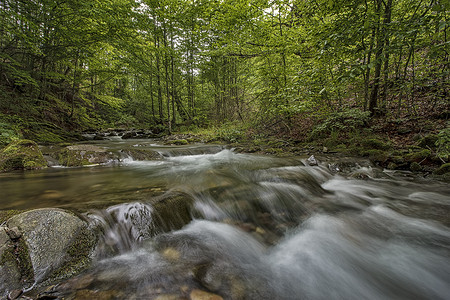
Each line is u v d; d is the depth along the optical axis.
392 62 7.39
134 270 1.83
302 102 7.13
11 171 4.72
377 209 3.34
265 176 4.45
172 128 16.31
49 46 10.19
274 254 2.28
